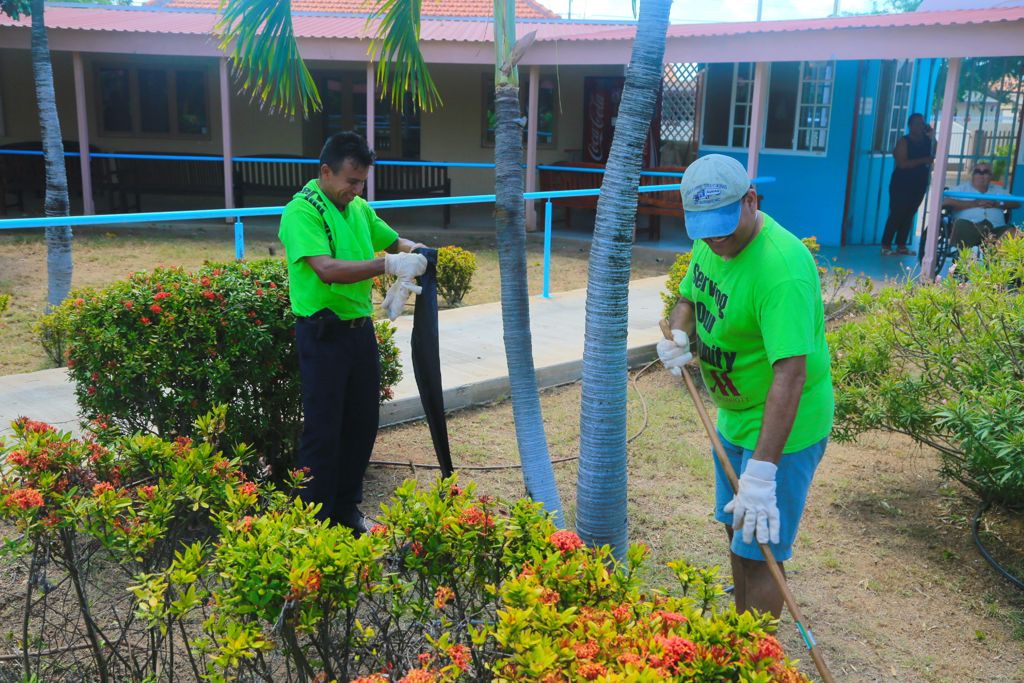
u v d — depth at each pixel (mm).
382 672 2393
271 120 17641
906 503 4703
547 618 1967
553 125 17516
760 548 2787
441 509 2379
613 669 1871
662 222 15984
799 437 2900
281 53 4984
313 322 3771
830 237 12820
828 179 12695
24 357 7641
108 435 3963
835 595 3836
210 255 12547
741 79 13477
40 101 8734
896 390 4395
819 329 2877
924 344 4535
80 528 2697
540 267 11961
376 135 18125
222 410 3365
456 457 5152
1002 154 11078
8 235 13648
